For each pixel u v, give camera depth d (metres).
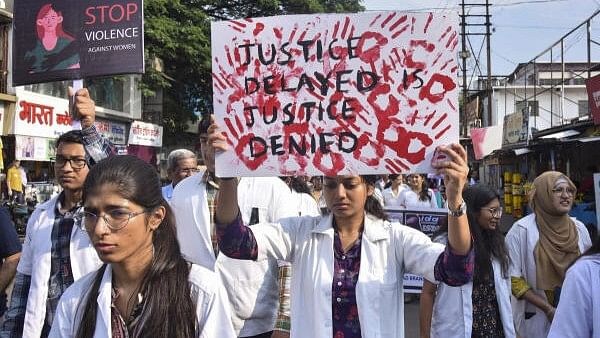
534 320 3.92
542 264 3.89
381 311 2.59
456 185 2.37
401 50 2.58
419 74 2.57
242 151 2.66
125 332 1.89
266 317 3.37
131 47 4.14
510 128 20.83
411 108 2.57
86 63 4.16
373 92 2.60
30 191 15.24
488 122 32.91
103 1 4.16
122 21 4.14
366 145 2.60
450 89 2.55
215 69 2.70
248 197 3.42
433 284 3.47
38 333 2.98
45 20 4.19
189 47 18.55
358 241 2.72
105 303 1.90
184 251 3.39
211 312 1.93
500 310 3.43
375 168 2.60
